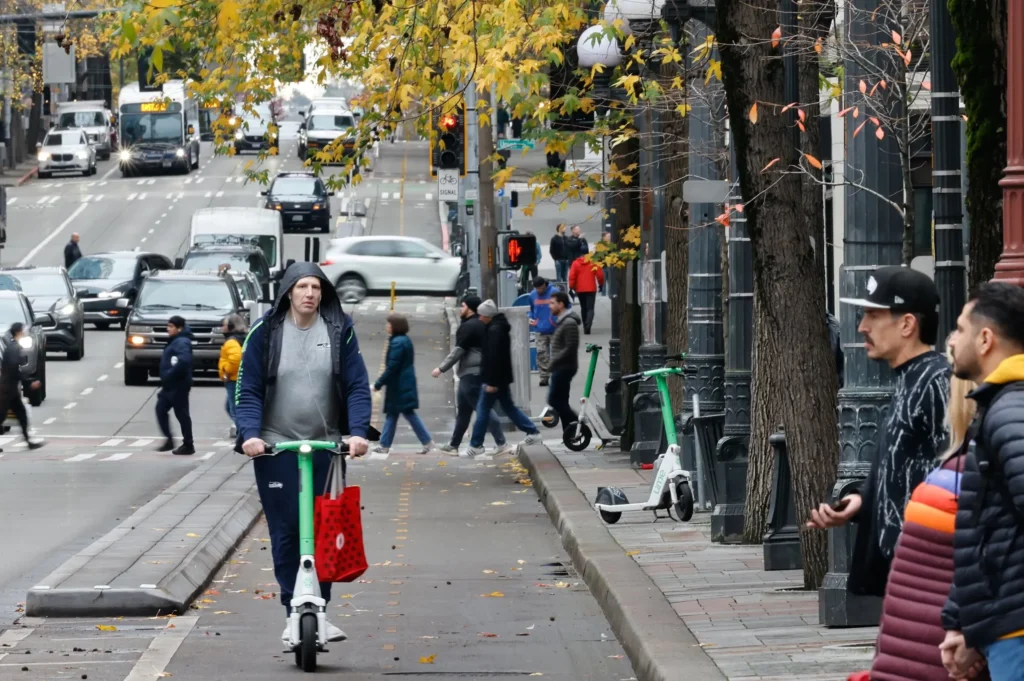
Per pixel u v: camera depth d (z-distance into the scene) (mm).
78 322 96500
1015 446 11328
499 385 60531
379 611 28750
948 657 12070
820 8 33000
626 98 51906
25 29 173000
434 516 43719
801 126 29281
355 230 175500
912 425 14773
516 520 42844
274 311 23797
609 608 27281
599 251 57281
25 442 65750
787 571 29750
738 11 25938
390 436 61750
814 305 26625
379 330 112625
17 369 62875
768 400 33469
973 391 11805
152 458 60219
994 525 11586
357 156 49250
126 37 20203
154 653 24562
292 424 23641
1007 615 11539
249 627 27031
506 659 24203
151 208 193500
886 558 14898
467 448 63531
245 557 36062
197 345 86000
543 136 51344
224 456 58531
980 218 21312
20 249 167625
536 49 44000
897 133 28625
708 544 34219
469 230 110625
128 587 28406
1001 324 11961
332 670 23359
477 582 32125
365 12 43000
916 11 30906
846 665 20469
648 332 53344
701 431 40500
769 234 26469
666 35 45312
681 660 21172
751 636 22938
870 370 24391
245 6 44625
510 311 70750
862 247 24375
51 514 43375
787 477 30016
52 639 25859
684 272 50656
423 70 44188
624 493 42344
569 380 59625
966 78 21328
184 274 89375
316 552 22969
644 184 53125
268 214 129750
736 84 26250
